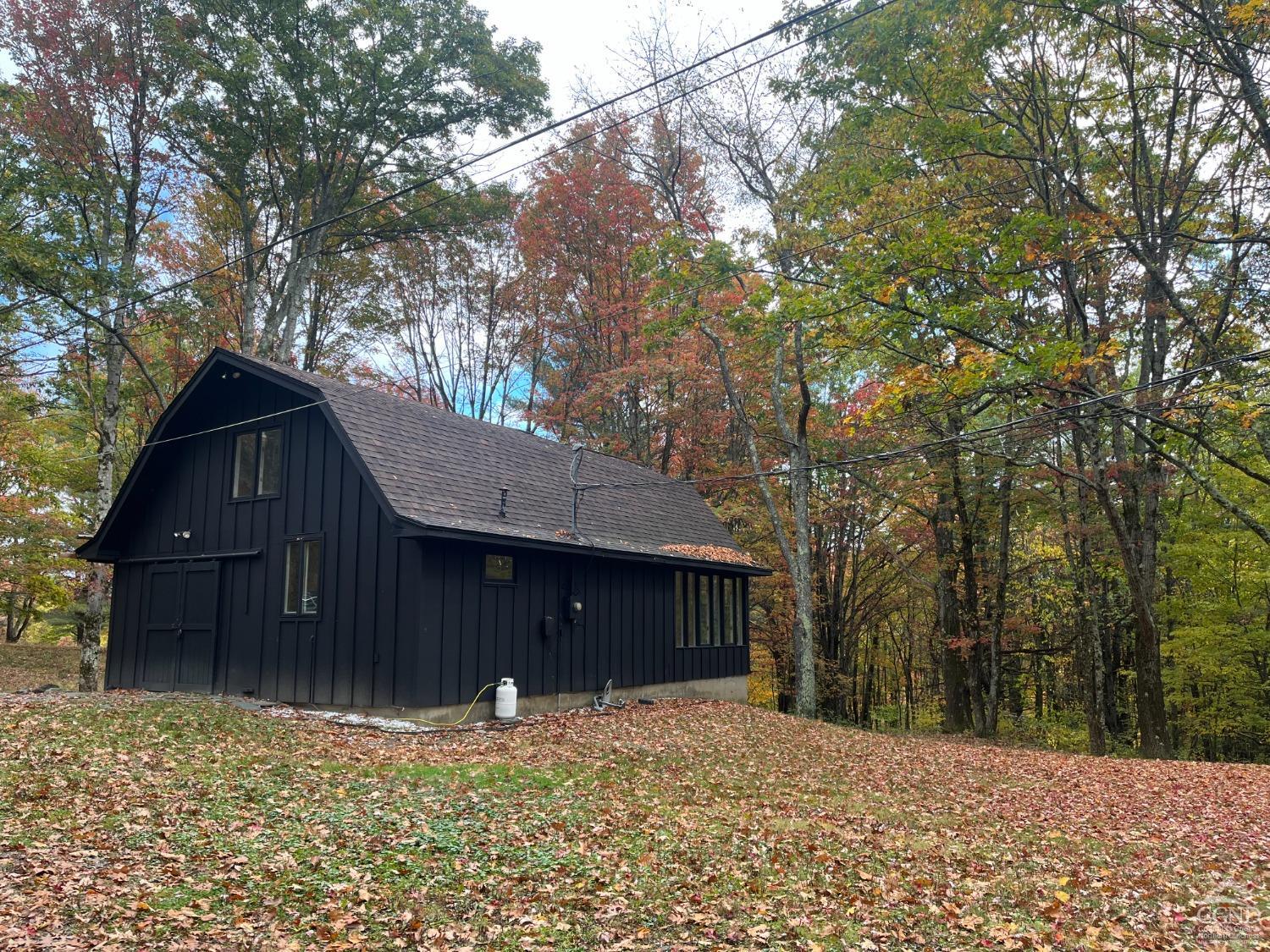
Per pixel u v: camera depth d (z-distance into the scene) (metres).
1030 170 15.84
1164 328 16.36
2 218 15.23
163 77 19.34
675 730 12.77
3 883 4.75
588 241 28.78
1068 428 16.70
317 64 20.50
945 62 13.64
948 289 15.34
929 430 18.11
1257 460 18.12
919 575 25.64
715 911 5.17
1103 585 22.23
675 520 18.86
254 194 23.20
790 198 19.45
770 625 27.11
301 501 13.02
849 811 8.45
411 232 24.28
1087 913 5.70
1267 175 12.96
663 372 24.80
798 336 19.64
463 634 12.21
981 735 22.12
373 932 4.55
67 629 29.62
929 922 5.29
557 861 5.90
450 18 21.62
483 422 17.03
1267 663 21.67
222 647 13.66
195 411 14.57
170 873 5.12
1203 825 9.12
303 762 8.58
